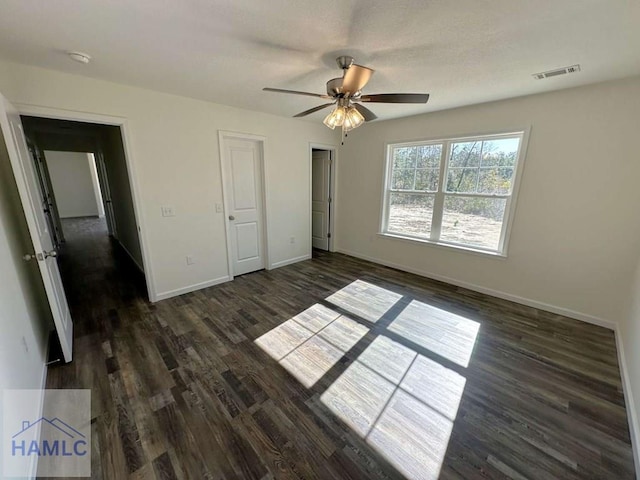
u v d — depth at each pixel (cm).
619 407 181
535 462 146
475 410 179
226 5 143
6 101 183
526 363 223
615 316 271
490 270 347
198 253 355
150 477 137
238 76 245
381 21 157
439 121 363
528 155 299
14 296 176
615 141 251
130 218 418
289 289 366
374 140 444
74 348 237
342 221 524
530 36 172
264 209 420
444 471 142
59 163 934
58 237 593
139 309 308
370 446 154
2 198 194
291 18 155
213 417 172
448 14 150
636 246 253
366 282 391
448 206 380
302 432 162
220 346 243
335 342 250
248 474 139
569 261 290
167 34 173
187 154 324
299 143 440
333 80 204
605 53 193
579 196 276
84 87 249
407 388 197
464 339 255
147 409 177
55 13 149
